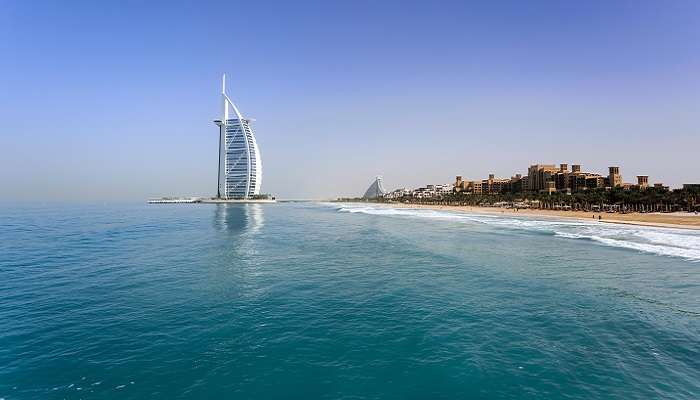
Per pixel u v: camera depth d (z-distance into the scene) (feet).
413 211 467.93
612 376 36.99
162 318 52.31
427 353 41.70
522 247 126.31
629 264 94.84
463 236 162.71
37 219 260.83
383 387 34.68
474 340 45.44
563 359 40.55
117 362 39.17
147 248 120.26
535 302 61.26
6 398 32.73
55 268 86.43
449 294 65.82
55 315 53.06
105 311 55.01
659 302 61.52
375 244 134.10
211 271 84.07
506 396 33.24
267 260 99.09
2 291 65.87
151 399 32.65
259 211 469.57
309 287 70.08
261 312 55.36
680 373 37.73
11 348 42.22
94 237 151.12
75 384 34.94
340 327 49.47
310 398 32.83
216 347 42.96
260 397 32.96
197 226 211.41
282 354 41.24
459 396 33.24
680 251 116.47
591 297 64.18
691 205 366.02
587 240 146.82
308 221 270.67
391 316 53.93
